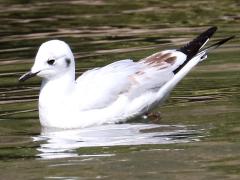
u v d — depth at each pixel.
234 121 13.35
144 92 13.91
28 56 18.98
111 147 12.26
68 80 13.70
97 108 13.60
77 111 13.52
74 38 20.75
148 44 19.52
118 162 11.48
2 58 18.97
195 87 15.76
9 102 15.38
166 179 10.63
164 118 13.83
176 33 20.61
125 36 20.67
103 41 20.20
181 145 12.17
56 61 13.64
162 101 14.25
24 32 21.81
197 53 14.46
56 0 26.81
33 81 16.94
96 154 11.94
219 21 21.88
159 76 14.10
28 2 26.55
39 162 11.70
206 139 12.43
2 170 11.37
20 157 12.01
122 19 22.94
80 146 12.41
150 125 13.46
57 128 13.56
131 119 13.86
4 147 12.57
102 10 24.62
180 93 15.45
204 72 16.80
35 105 15.12
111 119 13.64
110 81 13.77
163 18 22.78
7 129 13.64
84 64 17.72
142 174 10.90
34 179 10.89
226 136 12.52
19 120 14.20
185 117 13.78
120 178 10.77
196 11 23.56
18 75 17.30
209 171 10.89
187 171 10.95
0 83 16.77
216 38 19.73
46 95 13.65
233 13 22.94
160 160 11.48
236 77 16.27
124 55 18.39
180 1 25.50
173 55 14.38
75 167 11.35
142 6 25.02
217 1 25.08
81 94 13.62
